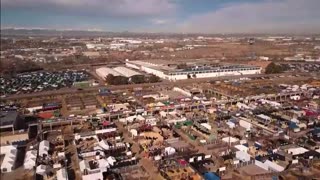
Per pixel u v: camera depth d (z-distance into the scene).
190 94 130.38
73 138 83.31
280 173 58.94
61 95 137.25
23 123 93.12
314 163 63.31
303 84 145.62
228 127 88.94
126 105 114.25
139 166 64.75
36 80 181.62
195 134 84.31
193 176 58.50
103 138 82.31
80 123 96.38
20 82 175.38
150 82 166.38
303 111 100.00
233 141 77.06
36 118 101.31
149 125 91.00
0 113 95.50
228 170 61.53
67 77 191.88
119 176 60.34
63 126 94.44
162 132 85.56
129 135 84.81
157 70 187.25
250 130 85.19
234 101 114.38
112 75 167.88
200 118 97.00
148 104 113.75
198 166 63.72
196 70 180.25
